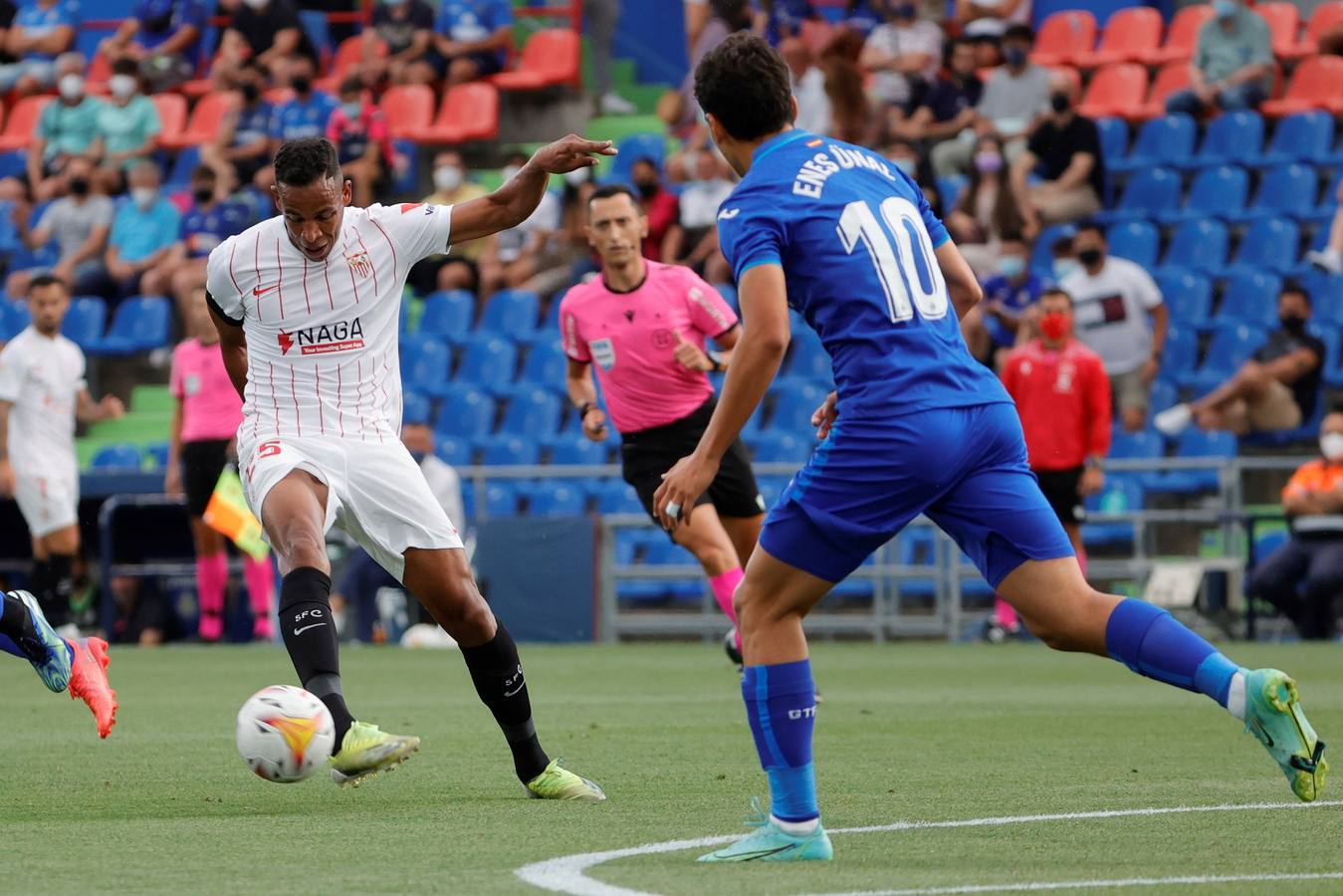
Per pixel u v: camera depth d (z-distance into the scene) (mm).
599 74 78000
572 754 22047
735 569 29719
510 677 17500
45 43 80562
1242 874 12516
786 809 13352
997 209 58906
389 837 14875
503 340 62875
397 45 74125
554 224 66000
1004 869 12805
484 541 51688
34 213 73000
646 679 36625
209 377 47875
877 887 11945
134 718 28031
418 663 42562
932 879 12320
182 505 53125
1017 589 13742
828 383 58406
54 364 48750
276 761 14594
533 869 12906
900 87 65812
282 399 17672
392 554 17406
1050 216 62281
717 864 13156
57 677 18891
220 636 50500
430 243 17906
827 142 14023
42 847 14398
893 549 52000
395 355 18141
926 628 51188
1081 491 45781
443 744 23562
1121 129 66438
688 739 23938
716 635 52000
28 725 27016
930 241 14086
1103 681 35219
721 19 71125
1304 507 47594
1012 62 65000
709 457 13289
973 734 24406
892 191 14039
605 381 30750
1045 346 45469
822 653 45625
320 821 16047
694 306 30375
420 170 73438
